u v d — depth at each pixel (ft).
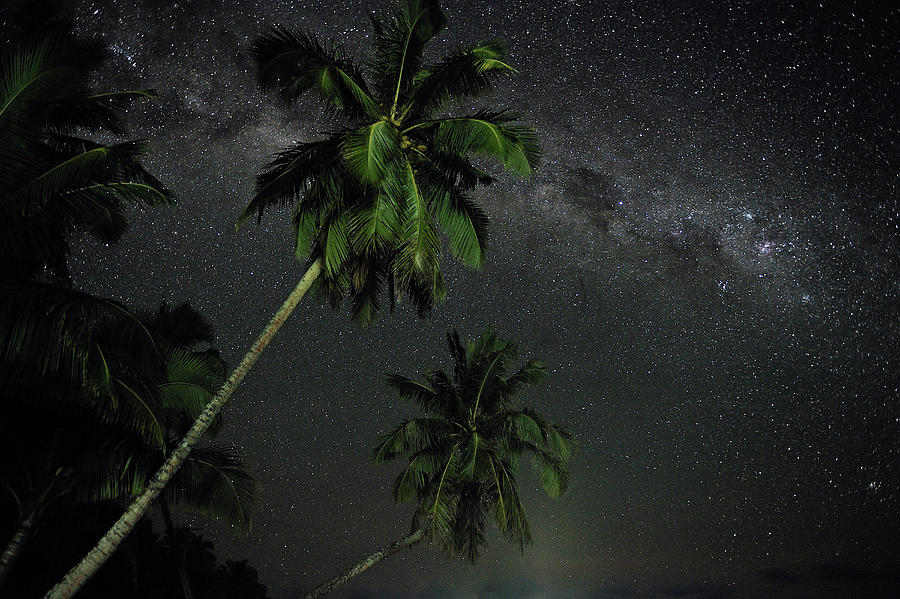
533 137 44.80
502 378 79.05
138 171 37.78
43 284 33.17
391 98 47.57
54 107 38.40
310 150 45.21
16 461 43.34
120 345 40.24
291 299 44.98
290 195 45.50
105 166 34.35
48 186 32.04
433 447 76.33
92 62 39.37
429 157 47.37
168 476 39.55
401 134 46.32
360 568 71.82
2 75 31.91
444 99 47.83
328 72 43.62
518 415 75.61
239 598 107.96
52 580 57.52
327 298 48.60
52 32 33.71
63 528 58.34
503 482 71.31
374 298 51.72
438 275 44.80
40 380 36.35
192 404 48.39
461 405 78.28
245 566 115.65
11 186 31.76
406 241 42.42
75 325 32.86
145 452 43.88
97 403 36.68
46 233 34.58
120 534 37.83
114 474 42.93
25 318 31.86
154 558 79.97
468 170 47.75
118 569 68.28
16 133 31.78
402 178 43.93
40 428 42.47
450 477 73.20
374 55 48.01
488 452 72.43
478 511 74.38
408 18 47.52
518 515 70.64
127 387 38.86
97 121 40.81
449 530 70.85
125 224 44.19
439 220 46.50
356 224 41.78
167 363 47.60
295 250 46.83
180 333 52.37
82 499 42.32
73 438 42.42
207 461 47.14
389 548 73.46
